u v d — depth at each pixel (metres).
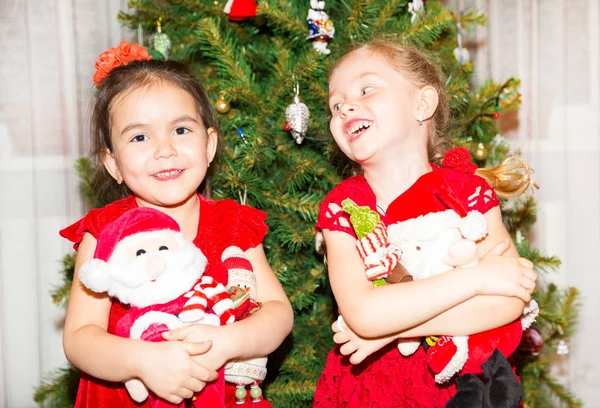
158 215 1.12
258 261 1.29
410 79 1.24
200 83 1.35
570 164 2.14
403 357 1.18
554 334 1.80
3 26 2.07
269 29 1.63
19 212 2.12
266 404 1.19
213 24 1.43
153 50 1.45
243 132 1.49
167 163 1.19
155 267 1.03
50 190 2.12
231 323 1.11
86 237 1.22
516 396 1.08
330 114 1.50
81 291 1.18
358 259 1.16
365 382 1.20
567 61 2.12
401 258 1.12
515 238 1.71
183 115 1.22
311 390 1.52
